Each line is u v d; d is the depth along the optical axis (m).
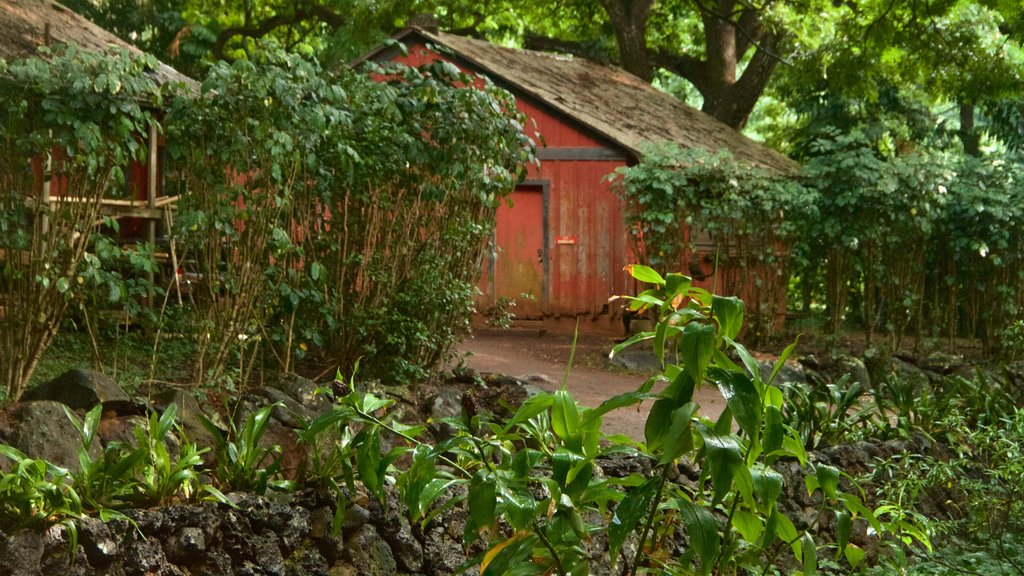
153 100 7.05
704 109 25.69
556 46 27.69
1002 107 23.12
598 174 17.08
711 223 14.33
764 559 7.00
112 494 4.87
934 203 14.96
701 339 3.80
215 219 7.08
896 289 15.12
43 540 4.45
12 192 6.68
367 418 4.67
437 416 7.62
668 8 26.42
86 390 5.79
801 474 7.89
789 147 28.03
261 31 26.77
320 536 5.47
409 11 24.33
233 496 5.21
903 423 9.05
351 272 8.42
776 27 24.20
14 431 5.19
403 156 8.23
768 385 4.16
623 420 9.27
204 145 7.14
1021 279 15.30
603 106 18.33
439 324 8.81
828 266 15.11
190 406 6.15
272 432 6.17
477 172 8.61
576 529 4.17
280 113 7.09
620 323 16.80
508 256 17.02
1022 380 13.62
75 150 6.43
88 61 6.53
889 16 20.52
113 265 7.79
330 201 8.08
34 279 6.52
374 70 8.49
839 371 13.55
